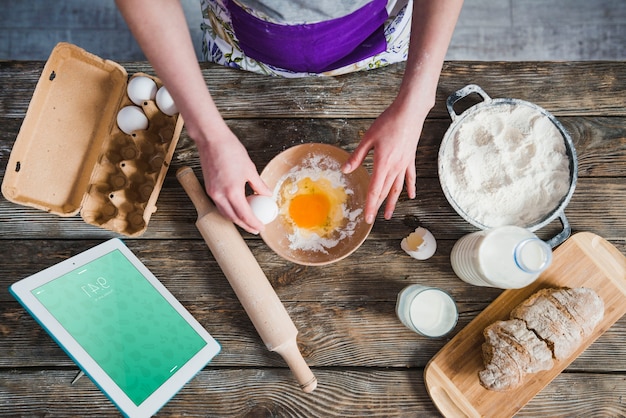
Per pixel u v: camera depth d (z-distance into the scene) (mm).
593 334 1170
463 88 1181
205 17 1284
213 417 1165
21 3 1993
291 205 1197
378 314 1194
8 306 1176
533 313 1119
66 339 1010
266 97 1226
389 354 1188
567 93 1232
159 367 1057
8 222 1199
